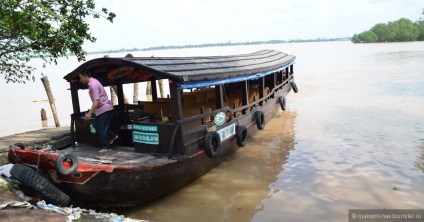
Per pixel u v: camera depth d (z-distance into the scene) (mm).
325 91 21453
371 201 7090
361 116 14320
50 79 48469
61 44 9969
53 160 6227
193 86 7785
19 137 10469
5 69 10766
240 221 6613
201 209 7191
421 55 45969
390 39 110750
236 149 10555
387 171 8539
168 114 9422
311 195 7527
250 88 14164
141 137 7883
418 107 15188
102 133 8125
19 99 27125
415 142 10547
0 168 8812
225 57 11375
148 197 7344
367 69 32688
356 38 125438
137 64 7383
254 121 11711
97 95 7887
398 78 24531
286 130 13047
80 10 10039
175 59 8852
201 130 8180
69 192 6676
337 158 9695
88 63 7918
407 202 6973
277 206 7133
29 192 6781
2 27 8281
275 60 15016
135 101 19500
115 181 6605
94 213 6234
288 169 9133
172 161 7266
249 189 8031
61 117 18750
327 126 13195
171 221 6742
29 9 8727
